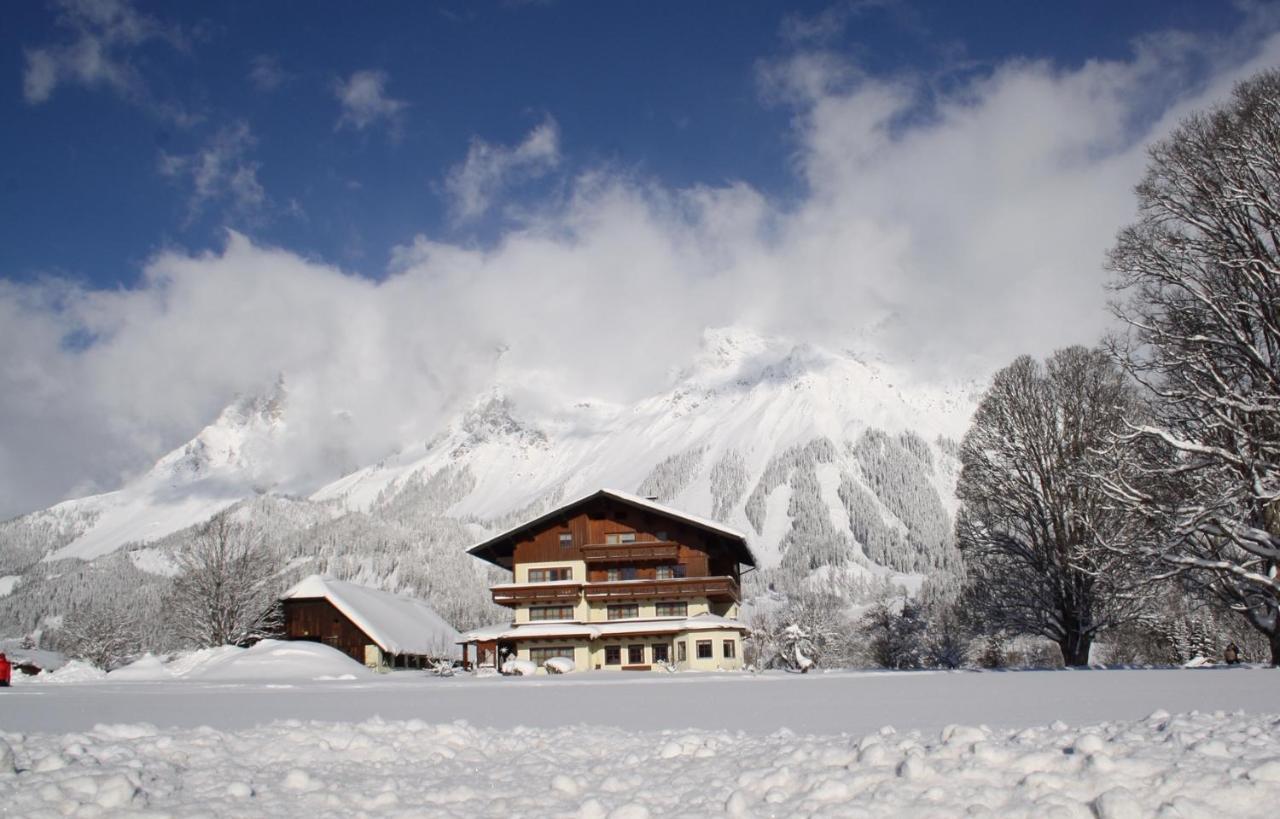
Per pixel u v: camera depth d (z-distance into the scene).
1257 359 35.09
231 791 9.12
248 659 63.94
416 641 86.06
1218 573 39.06
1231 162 34.88
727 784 9.20
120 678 59.00
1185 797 7.53
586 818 8.31
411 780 9.98
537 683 36.62
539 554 70.88
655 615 68.69
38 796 8.52
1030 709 16.56
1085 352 52.00
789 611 107.06
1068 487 48.78
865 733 12.91
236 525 91.75
